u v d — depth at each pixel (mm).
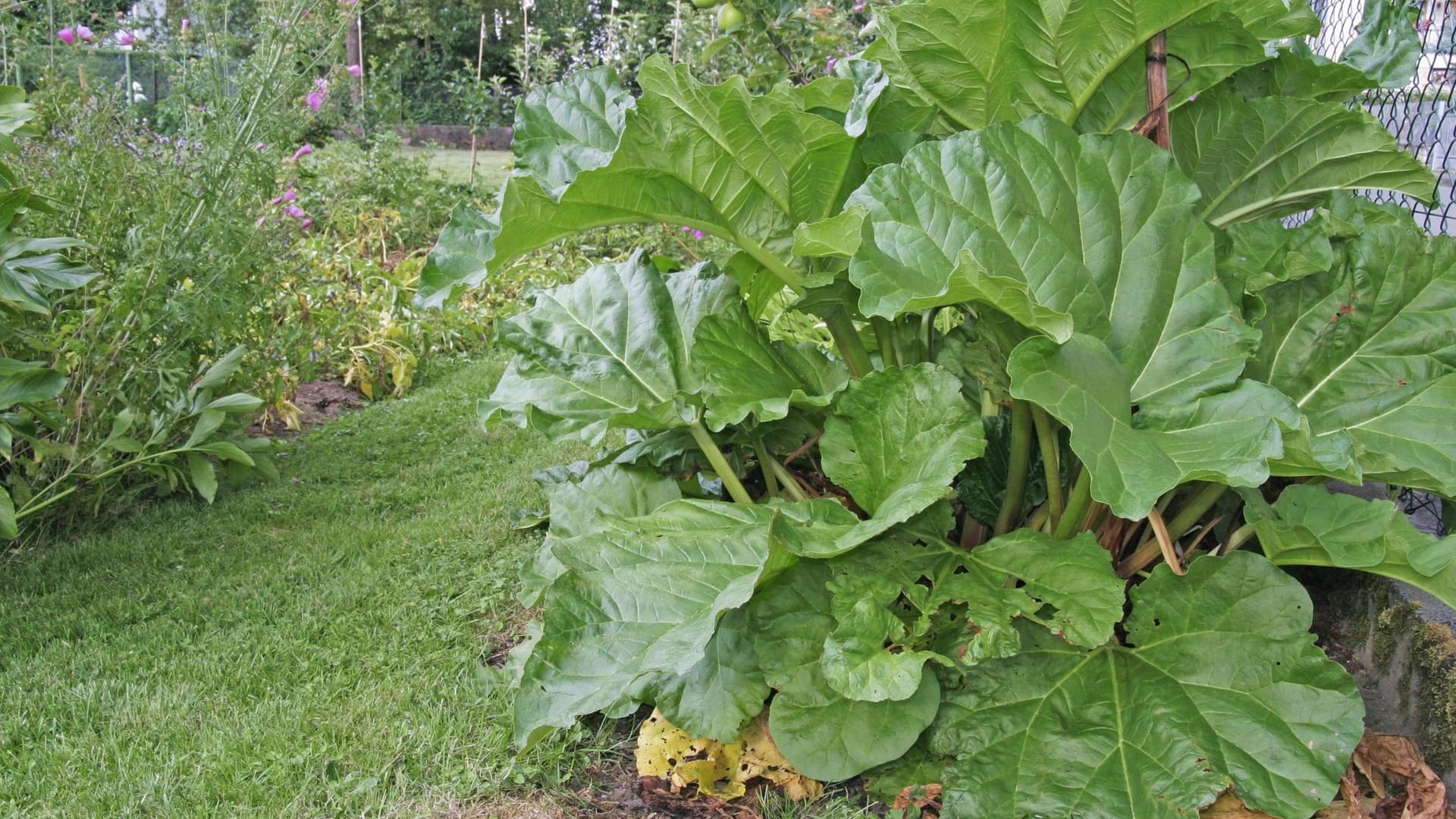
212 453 4102
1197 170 2871
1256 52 2545
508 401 2924
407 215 9664
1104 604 2293
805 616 2482
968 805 2166
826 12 4656
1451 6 3387
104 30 4723
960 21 2428
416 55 20844
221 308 4055
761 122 2426
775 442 3098
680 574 2352
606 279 3096
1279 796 2066
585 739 2625
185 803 2346
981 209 2352
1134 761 2166
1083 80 2561
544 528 4012
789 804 2375
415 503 4387
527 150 2791
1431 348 2426
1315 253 2506
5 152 3686
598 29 14812
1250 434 2074
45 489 3811
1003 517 2754
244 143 4234
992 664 2375
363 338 6496
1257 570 2338
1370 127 2652
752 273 3188
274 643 3092
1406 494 3184
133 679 2906
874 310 2199
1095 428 2098
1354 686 2172
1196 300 2352
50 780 2430
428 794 2369
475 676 2891
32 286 3285
